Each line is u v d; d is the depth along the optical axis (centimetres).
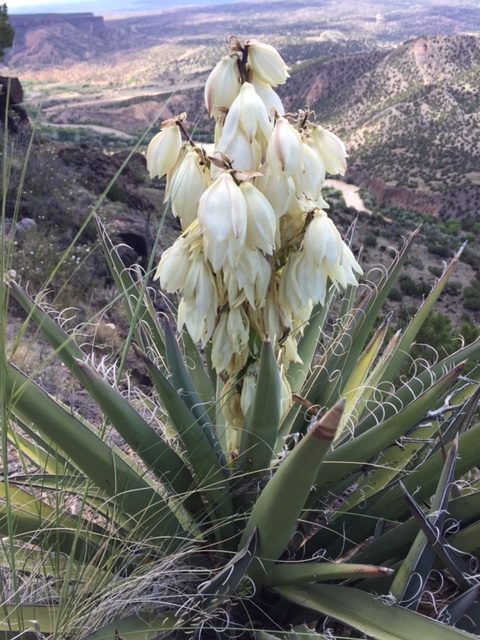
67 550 54
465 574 48
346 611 46
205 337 50
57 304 133
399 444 60
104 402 49
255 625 54
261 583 52
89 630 46
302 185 45
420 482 55
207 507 57
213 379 60
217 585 47
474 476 79
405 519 59
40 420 48
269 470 56
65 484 59
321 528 60
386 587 53
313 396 63
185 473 55
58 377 99
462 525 54
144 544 52
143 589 50
